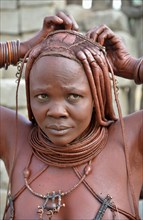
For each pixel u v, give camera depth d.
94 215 0.99
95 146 1.03
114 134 1.07
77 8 3.26
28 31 3.05
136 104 3.34
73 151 1.02
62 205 1.00
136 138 1.06
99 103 1.02
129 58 1.08
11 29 3.06
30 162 1.06
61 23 1.04
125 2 3.39
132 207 1.04
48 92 0.95
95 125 1.04
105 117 1.08
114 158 1.04
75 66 0.95
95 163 1.03
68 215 1.00
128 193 1.03
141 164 1.07
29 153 1.07
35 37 1.08
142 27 3.23
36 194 1.02
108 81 1.01
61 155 1.02
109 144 1.05
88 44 1.00
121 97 2.91
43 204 1.00
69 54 0.96
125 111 2.96
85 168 1.02
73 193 1.01
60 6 3.19
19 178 1.05
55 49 0.96
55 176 1.03
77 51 0.97
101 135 1.04
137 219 1.05
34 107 0.98
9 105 2.49
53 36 1.00
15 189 1.05
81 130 0.99
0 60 1.09
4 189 2.23
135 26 3.27
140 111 1.09
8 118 1.13
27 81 1.01
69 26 1.03
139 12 3.24
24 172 1.05
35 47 1.00
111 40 1.07
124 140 1.04
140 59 1.07
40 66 0.96
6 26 3.06
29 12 3.04
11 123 1.13
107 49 1.09
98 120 1.03
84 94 0.97
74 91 0.95
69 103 0.96
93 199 1.00
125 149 1.04
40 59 0.96
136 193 1.06
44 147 1.04
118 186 1.02
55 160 1.03
